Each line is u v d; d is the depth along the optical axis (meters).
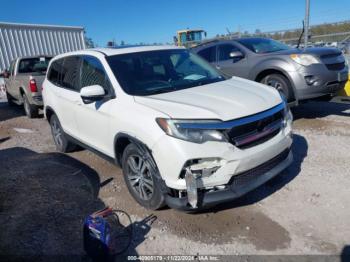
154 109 3.49
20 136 7.83
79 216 3.91
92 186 4.69
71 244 3.40
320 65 6.21
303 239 3.18
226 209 3.76
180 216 3.71
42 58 10.68
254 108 3.47
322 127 6.39
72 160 5.77
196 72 4.71
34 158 6.05
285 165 3.82
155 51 4.80
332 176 4.34
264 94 3.89
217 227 3.47
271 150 3.52
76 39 19.11
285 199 3.87
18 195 4.56
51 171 5.34
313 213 3.56
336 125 6.44
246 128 3.33
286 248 3.08
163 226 3.56
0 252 3.32
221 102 3.52
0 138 7.77
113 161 4.30
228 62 7.74
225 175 3.24
